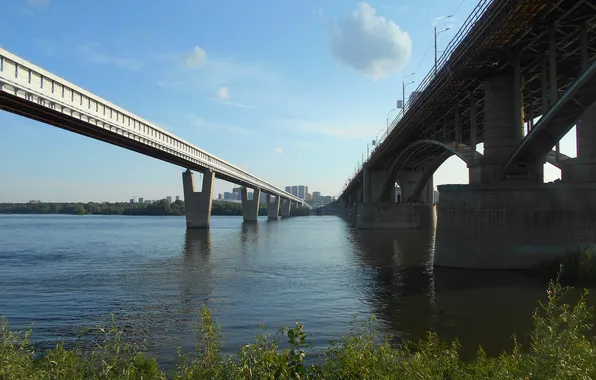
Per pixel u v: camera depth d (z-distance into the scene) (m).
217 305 20.45
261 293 23.22
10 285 25.62
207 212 85.31
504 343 14.30
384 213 82.38
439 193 33.09
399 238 60.59
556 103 23.78
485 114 32.22
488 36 27.02
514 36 26.95
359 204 85.81
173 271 31.12
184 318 18.03
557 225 28.70
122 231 81.62
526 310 18.81
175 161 75.75
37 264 34.94
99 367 7.77
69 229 89.62
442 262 32.28
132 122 53.03
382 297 22.00
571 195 28.62
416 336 15.21
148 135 57.66
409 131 57.12
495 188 29.72
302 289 24.30
